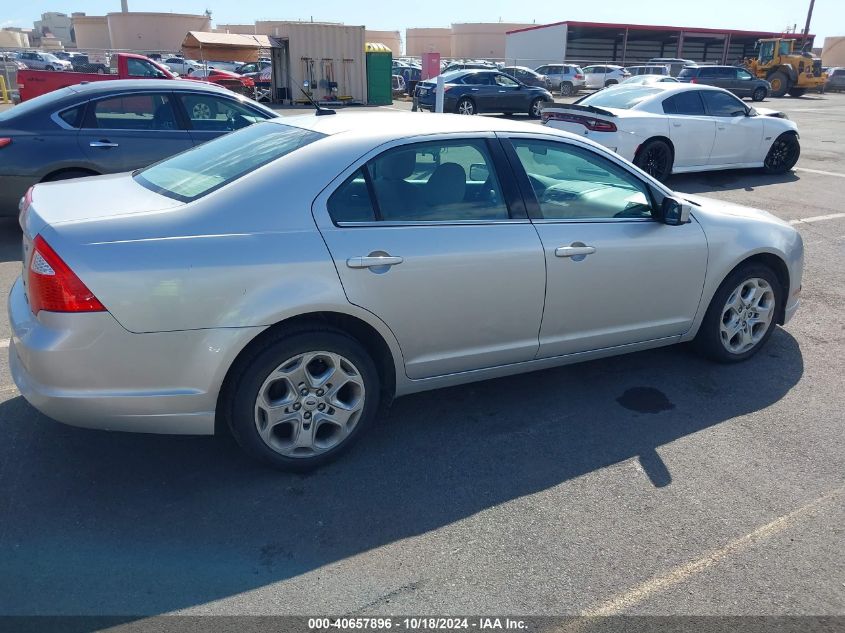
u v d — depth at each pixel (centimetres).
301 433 319
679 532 290
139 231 283
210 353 287
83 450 339
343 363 320
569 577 263
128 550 272
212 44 2555
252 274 289
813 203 955
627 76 3778
